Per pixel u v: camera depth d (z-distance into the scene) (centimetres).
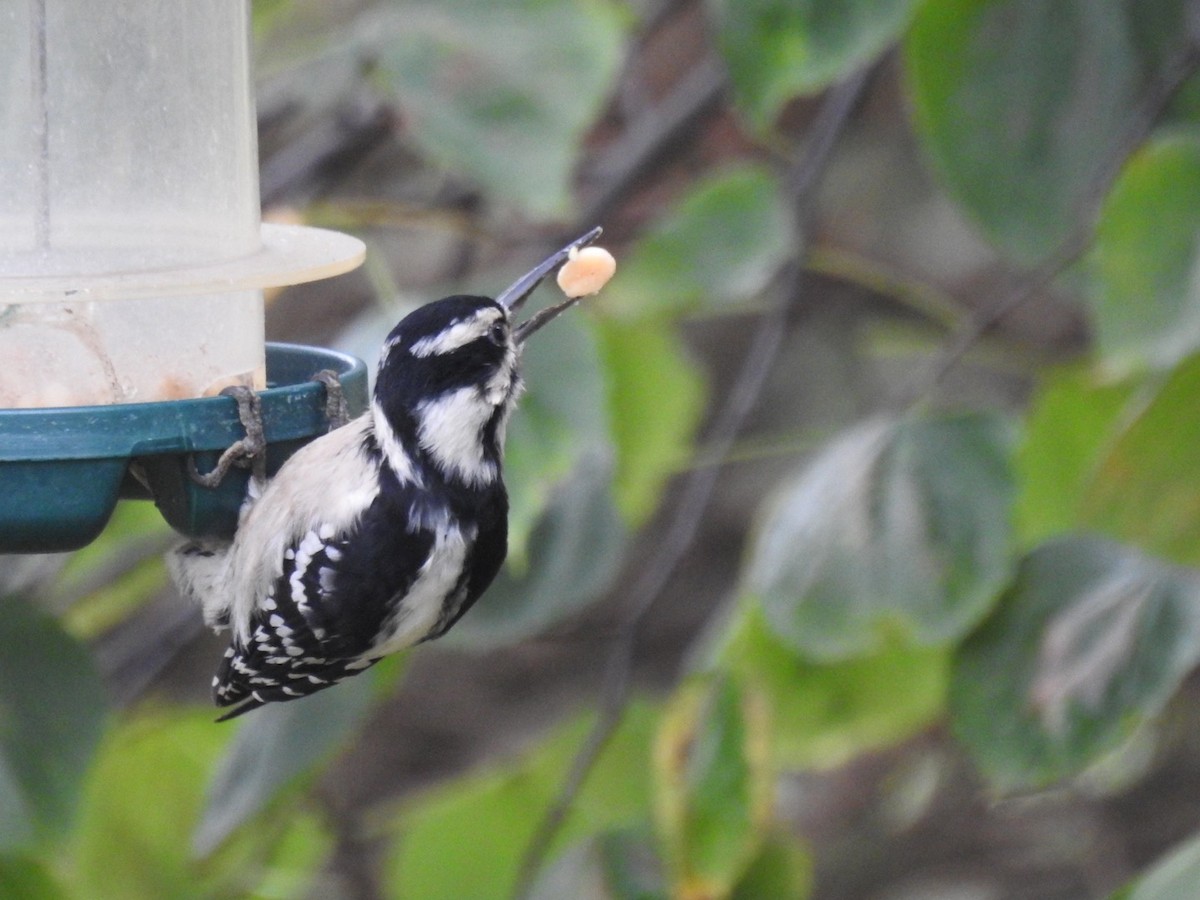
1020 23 1040
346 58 1056
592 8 1016
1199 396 940
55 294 750
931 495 1012
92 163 846
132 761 1164
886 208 1437
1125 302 979
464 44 1010
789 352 1351
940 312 1157
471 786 1228
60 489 786
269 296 1268
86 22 842
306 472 873
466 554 899
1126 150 1069
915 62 1049
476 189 1240
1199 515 959
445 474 891
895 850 1598
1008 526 1007
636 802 1205
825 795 1588
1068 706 995
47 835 978
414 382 887
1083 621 1004
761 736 1037
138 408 797
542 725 1800
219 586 910
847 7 995
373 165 1321
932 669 1065
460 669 1895
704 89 1284
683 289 1103
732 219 1104
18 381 827
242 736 1071
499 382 902
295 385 891
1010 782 998
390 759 1784
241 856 1122
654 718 1223
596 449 1091
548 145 1005
